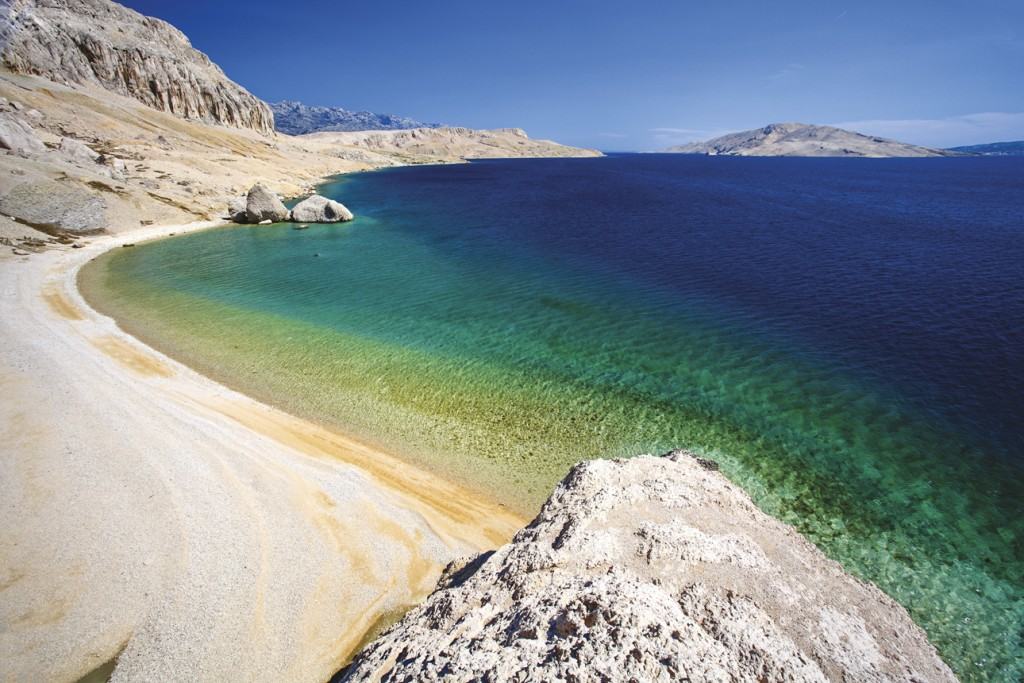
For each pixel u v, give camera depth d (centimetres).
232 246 5909
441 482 1930
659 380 2702
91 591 1392
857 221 7925
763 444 2164
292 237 6519
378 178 16200
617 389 2609
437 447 2136
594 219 8162
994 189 14325
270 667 1243
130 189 7069
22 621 1304
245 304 3834
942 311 3675
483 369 2812
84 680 1191
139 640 1282
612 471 1226
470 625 866
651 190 13275
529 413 2391
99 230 5847
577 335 3300
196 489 1794
